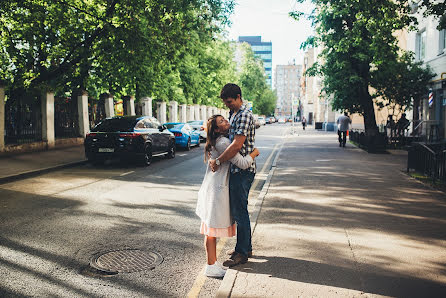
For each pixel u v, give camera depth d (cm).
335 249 437
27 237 509
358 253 424
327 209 628
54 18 1541
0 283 368
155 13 1638
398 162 1289
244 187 390
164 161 1444
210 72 4000
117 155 1226
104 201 736
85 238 508
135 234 528
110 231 541
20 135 1586
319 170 1094
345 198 715
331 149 1819
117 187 888
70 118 1973
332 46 1948
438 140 1806
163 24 1692
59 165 1212
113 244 485
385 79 1930
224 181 383
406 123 2027
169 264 422
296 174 1019
